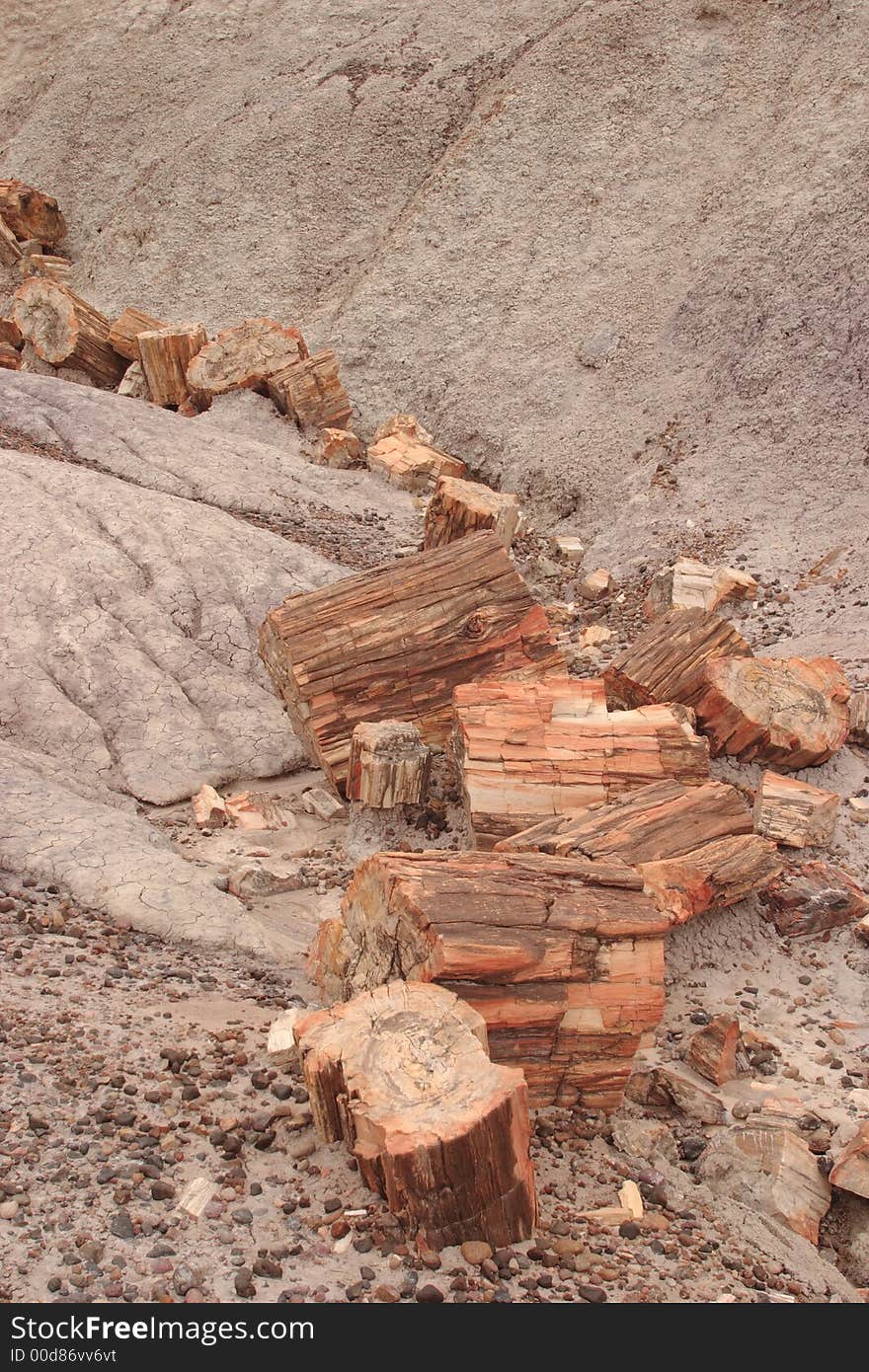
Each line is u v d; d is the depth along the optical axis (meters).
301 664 8.35
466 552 8.73
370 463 16.28
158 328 18.22
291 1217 4.26
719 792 7.01
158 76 26.86
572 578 13.45
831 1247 4.97
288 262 21.95
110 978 5.80
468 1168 4.14
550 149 20.41
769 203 16.61
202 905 6.55
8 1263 3.83
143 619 10.34
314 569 11.59
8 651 9.73
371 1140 4.25
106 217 25.20
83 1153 4.41
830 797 7.53
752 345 15.06
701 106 19.59
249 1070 5.14
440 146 22.34
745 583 11.48
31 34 29.31
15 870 6.71
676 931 6.61
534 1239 4.35
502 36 23.22
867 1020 6.27
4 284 24.28
